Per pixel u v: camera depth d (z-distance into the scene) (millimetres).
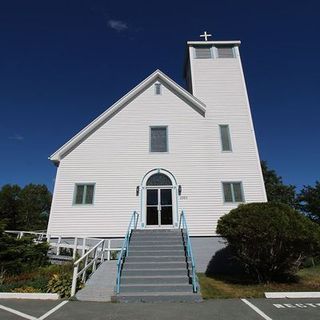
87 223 16625
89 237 16391
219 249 16141
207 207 16891
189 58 21797
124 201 17016
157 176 17531
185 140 18312
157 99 19281
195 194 17141
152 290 9898
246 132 18719
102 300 9172
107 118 18719
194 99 18938
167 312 7855
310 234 11344
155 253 12617
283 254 11781
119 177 17469
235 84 20328
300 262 12094
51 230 16516
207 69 20938
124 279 10438
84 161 17766
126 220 16672
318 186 33844
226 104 19578
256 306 8492
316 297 9688
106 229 16531
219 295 9914
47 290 9914
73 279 9781
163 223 16641
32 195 60688
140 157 17875
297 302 8992
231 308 8273
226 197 17125
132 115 18844
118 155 17891
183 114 18953
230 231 12023
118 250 15008
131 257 12070
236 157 18000
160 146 18188
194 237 16391
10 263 12195
